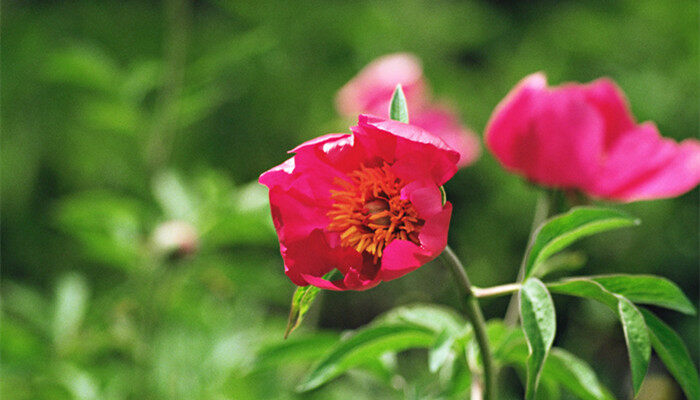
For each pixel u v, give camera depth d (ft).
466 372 3.75
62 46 10.10
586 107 3.87
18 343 4.83
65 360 5.08
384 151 3.37
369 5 10.98
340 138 3.40
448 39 12.57
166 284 5.56
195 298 5.84
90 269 8.73
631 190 3.93
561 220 3.40
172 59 6.26
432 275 12.00
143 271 5.52
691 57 11.05
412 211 3.38
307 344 3.80
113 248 5.53
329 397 6.10
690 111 10.87
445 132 6.45
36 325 5.32
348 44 10.82
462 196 12.19
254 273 5.82
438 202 3.29
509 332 3.62
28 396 4.78
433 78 11.85
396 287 12.12
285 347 3.80
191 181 8.95
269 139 10.84
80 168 9.52
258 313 6.31
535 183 3.97
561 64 12.39
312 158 3.43
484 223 11.76
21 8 10.54
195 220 5.48
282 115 10.78
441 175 3.31
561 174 3.92
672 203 10.55
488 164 11.84
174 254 5.09
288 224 3.39
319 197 3.42
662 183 3.92
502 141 3.95
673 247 10.54
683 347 3.38
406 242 3.29
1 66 9.85
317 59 10.80
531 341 3.32
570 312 9.80
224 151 10.56
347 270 3.39
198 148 10.24
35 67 9.86
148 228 6.05
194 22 10.84
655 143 3.89
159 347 5.56
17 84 9.80
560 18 13.07
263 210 5.20
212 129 10.51
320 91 10.68
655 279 3.39
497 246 11.56
